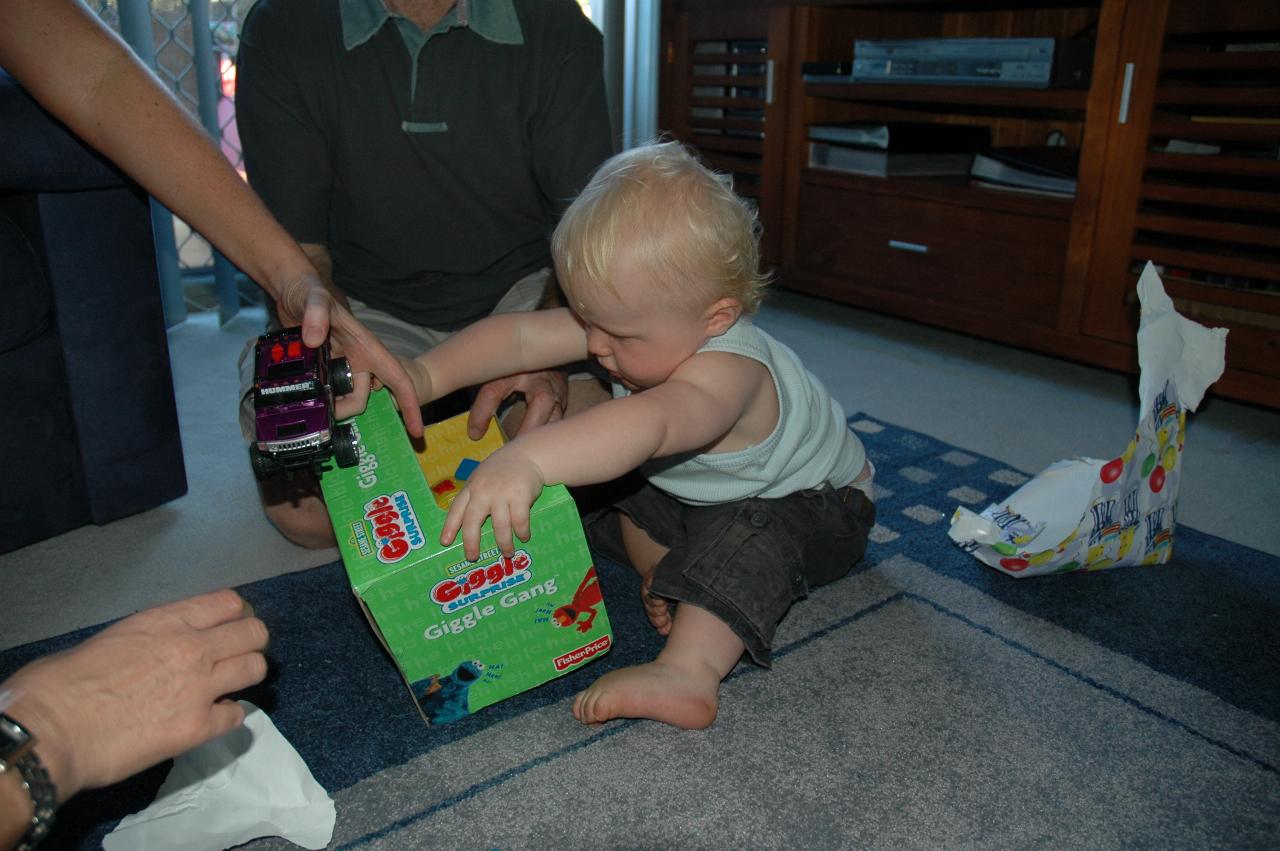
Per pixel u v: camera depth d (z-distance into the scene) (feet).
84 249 3.89
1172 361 3.69
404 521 2.71
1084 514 3.56
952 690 3.08
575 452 2.69
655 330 2.95
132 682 1.69
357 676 3.16
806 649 3.30
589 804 2.59
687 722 2.86
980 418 5.60
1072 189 6.11
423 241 4.02
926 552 4.00
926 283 7.05
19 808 1.46
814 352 6.82
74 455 4.11
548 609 2.85
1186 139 5.50
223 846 2.39
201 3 6.55
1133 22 5.52
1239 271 5.34
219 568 3.92
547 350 3.42
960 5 7.30
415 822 2.52
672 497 3.66
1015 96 6.19
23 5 3.11
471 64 3.81
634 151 3.19
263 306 7.73
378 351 2.92
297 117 3.75
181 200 3.17
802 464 3.40
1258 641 3.39
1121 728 2.91
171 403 4.34
